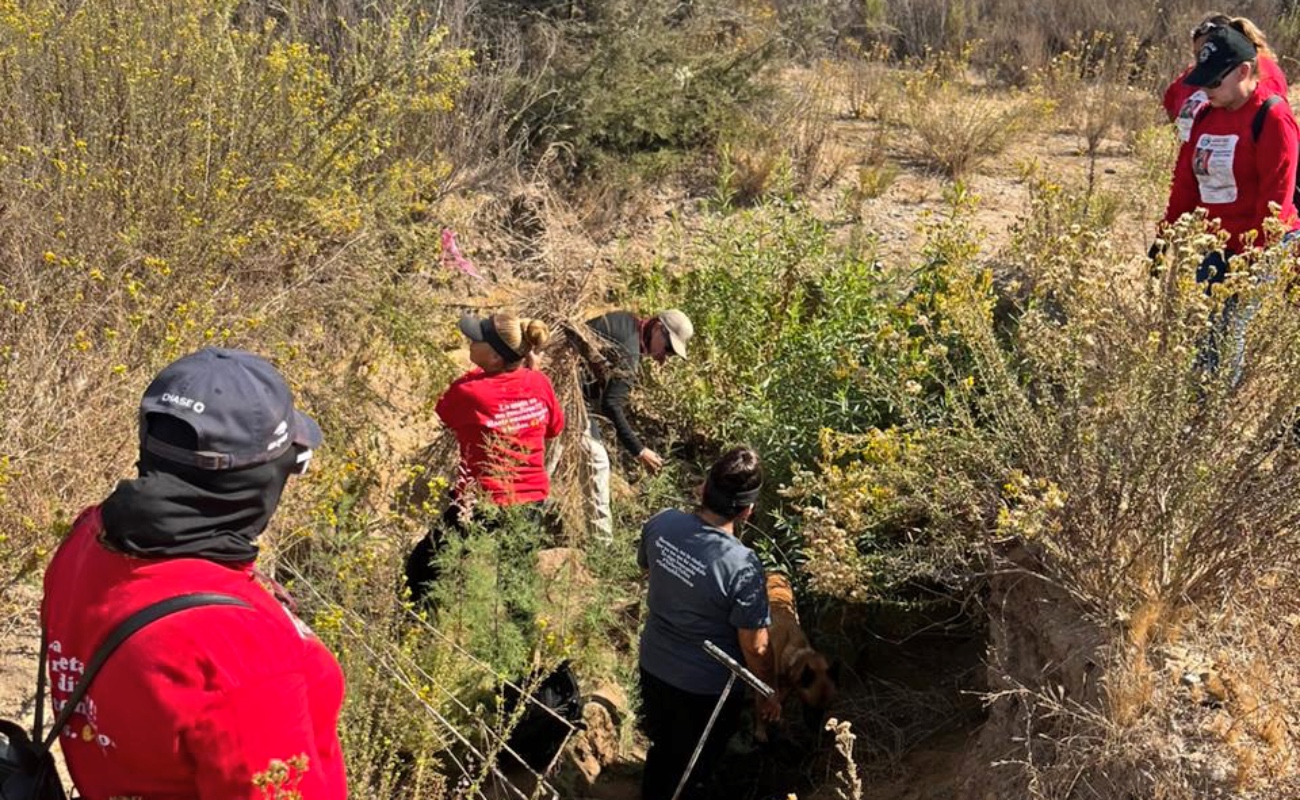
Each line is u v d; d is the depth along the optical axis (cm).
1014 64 1191
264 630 198
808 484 487
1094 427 400
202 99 577
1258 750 324
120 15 596
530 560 507
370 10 778
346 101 627
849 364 526
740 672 384
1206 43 516
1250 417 389
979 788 393
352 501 484
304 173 584
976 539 449
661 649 464
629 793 496
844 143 934
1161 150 793
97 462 411
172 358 430
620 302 748
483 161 795
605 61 862
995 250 756
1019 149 951
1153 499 380
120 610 195
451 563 479
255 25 714
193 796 200
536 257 764
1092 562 386
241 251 542
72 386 418
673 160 855
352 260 612
